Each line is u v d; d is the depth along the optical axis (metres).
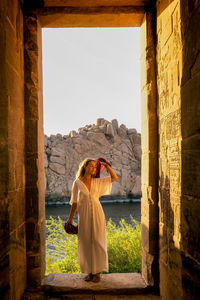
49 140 28.89
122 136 30.62
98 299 2.99
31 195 3.12
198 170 1.63
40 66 3.36
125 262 4.25
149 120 3.18
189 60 1.76
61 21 3.37
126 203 26.17
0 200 2.02
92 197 3.24
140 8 3.24
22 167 3.00
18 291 2.79
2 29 2.04
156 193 3.14
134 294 3.09
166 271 2.76
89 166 3.32
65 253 4.58
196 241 1.65
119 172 28.19
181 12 1.90
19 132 2.89
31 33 3.16
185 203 1.85
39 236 3.14
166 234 2.76
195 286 1.65
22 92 3.07
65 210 21.83
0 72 2.02
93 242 3.17
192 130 1.73
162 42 2.87
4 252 2.06
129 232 4.77
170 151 2.59
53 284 3.18
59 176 27.31
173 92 2.47
